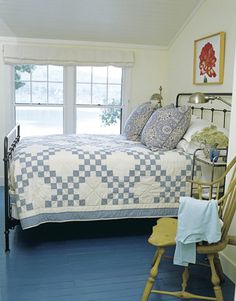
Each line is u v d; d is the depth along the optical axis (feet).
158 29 14.74
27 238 9.87
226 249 8.16
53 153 9.44
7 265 8.29
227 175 8.08
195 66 13.39
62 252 9.04
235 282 7.77
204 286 7.64
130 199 9.72
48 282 7.60
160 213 9.95
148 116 12.42
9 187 9.52
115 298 7.09
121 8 13.46
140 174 9.75
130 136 12.39
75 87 15.53
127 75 15.81
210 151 9.09
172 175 9.93
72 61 14.94
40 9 13.21
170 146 10.55
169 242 6.64
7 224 8.99
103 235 10.21
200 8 13.14
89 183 9.43
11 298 7.00
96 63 15.20
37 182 9.11
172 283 7.72
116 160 9.66
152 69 16.02
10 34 14.33
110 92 16.01
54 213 9.25
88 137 12.53
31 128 15.53
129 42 15.49
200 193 7.70
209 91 12.53
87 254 8.96
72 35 14.75
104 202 9.56
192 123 11.01
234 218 7.80
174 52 15.43
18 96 15.20
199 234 6.35
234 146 7.91
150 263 8.56
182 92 14.70
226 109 11.43
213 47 12.10
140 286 7.55
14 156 9.62
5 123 14.89
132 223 11.14
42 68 15.20
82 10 13.43
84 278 7.80
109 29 14.61
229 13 11.29
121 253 9.06
